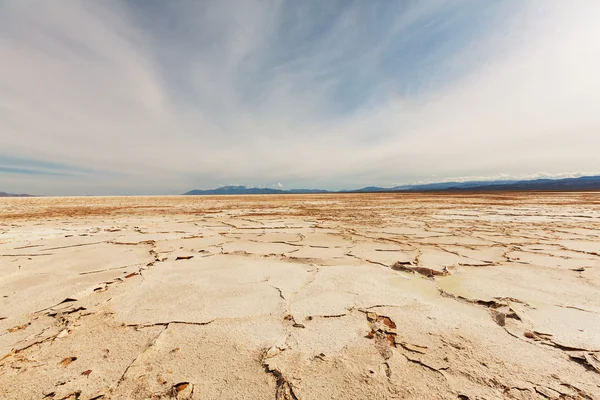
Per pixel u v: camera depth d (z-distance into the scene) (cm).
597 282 285
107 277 311
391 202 1884
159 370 152
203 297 253
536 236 546
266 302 242
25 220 866
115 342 179
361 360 160
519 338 181
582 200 1806
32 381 143
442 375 146
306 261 380
